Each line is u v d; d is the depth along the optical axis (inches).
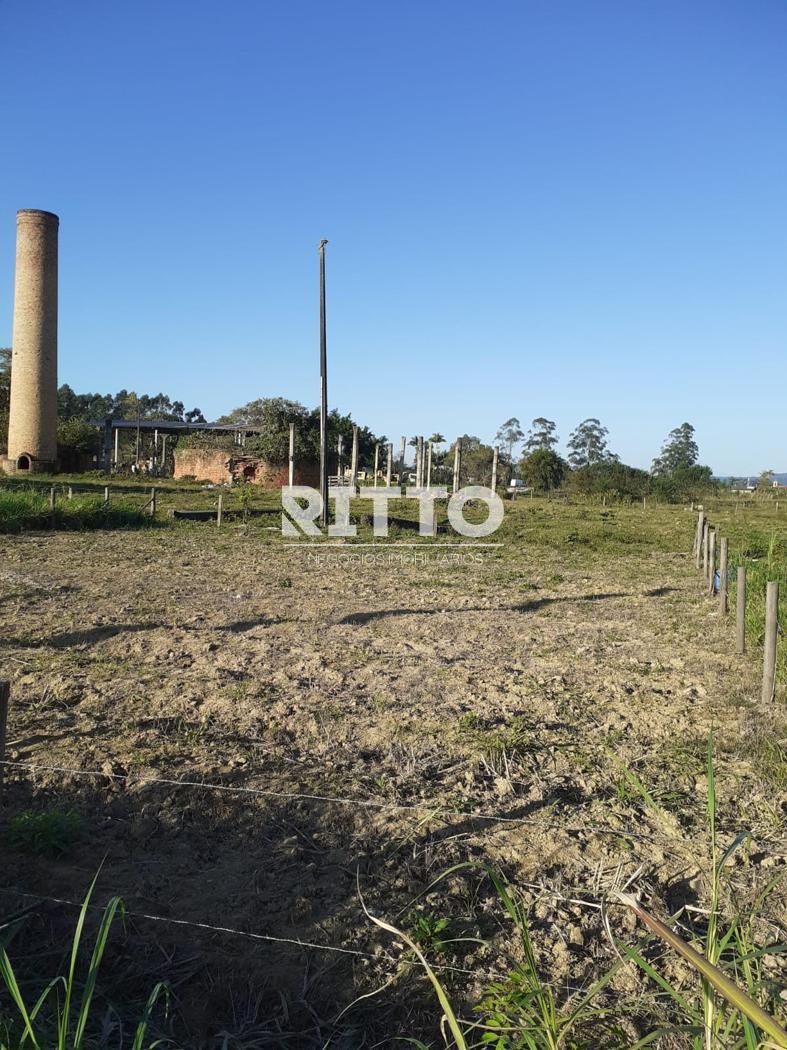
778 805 203.2
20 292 1915.6
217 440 2262.6
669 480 2373.3
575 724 262.4
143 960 143.4
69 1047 116.5
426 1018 133.1
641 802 204.7
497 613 453.1
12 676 291.3
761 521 1417.3
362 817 188.9
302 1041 130.2
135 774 206.1
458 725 253.6
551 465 2709.2
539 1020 122.2
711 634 402.9
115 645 343.0
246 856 172.9
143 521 943.7
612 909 158.7
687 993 136.2
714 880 115.0
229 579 547.2
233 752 224.5
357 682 299.9
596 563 719.1
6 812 184.9
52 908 154.0
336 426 2091.5
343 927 151.3
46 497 966.4
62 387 4648.1
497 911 158.1
